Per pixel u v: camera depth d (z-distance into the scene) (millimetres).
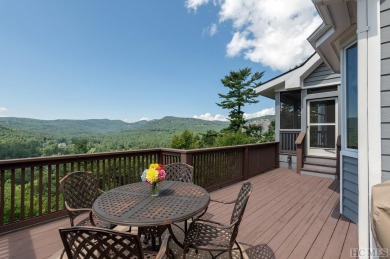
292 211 3432
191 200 1964
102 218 1617
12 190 2680
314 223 2988
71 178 2262
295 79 6676
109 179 3629
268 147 7023
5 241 2436
